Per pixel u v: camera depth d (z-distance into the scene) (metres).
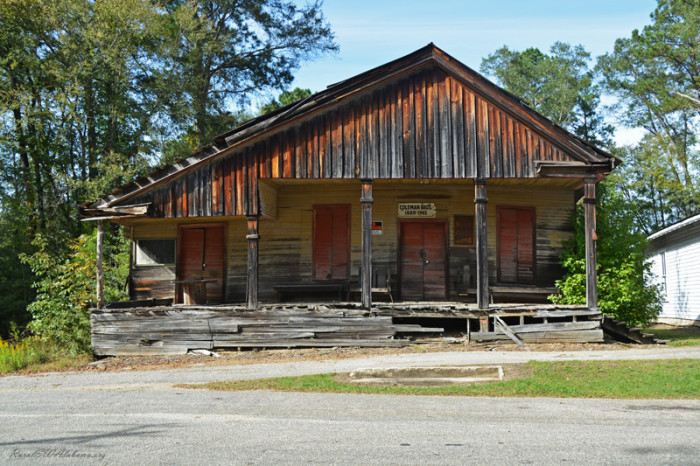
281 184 17.17
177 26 32.94
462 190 17.75
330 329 15.01
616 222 16.56
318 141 15.43
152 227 18.53
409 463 6.09
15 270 29.61
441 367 11.30
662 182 39.09
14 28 29.12
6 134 30.09
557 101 47.44
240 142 15.44
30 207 30.83
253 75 37.03
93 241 22.84
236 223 18.12
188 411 8.73
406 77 15.52
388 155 15.27
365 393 9.94
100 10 28.80
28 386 11.76
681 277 25.41
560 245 17.69
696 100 37.03
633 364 11.38
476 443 6.79
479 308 14.80
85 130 31.45
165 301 17.88
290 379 11.11
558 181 16.44
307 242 17.64
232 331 15.19
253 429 7.54
